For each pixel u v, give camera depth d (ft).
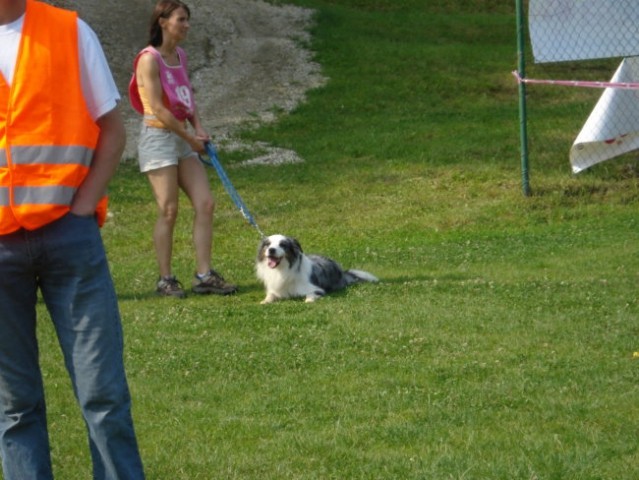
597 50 63.62
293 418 28.27
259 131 89.04
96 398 19.54
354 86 100.01
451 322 37.81
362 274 47.55
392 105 95.20
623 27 63.31
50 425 28.60
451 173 73.20
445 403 28.89
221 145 85.15
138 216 66.54
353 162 79.15
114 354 19.61
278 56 108.68
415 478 23.40
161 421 28.48
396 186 71.77
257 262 45.21
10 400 19.89
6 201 18.76
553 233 58.18
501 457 24.47
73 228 19.17
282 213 66.18
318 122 91.20
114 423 19.66
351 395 29.99
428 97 96.99
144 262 55.06
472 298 41.93
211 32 115.03
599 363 32.22
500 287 43.62
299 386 31.07
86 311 19.35
